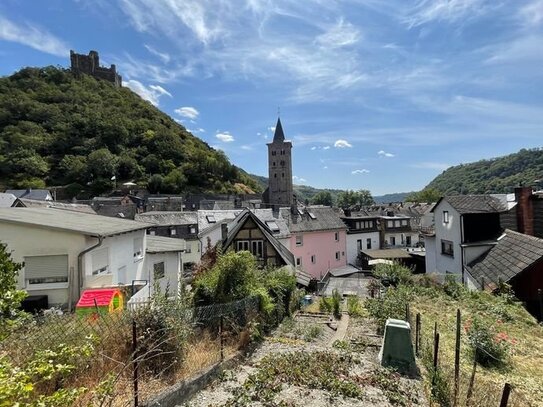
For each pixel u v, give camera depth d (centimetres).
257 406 509
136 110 12544
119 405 432
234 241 2127
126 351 529
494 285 1579
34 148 8762
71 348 361
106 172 8631
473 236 2038
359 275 3412
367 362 756
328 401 542
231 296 908
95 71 13938
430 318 1228
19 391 248
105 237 1270
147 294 1321
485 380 741
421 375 699
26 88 11150
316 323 1209
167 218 3962
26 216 1345
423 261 3681
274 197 8812
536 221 1998
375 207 6981
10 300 329
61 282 1172
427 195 9656
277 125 8912
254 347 825
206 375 595
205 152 12025
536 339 1080
